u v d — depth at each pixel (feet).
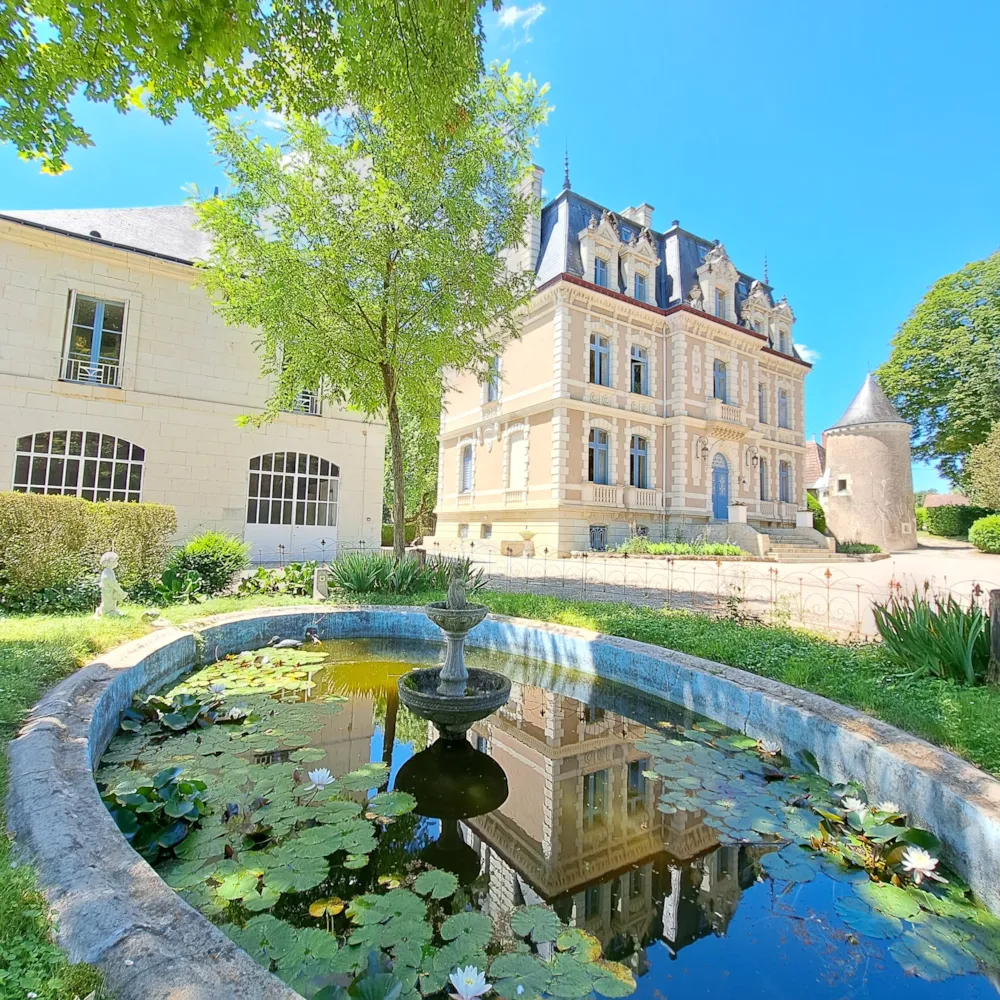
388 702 18.88
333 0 14.16
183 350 43.98
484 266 32.78
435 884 8.98
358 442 50.93
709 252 76.23
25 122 14.97
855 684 14.66
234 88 16.33
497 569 48.52
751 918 8.52
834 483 90.68
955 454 95.91
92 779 8.89
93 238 40.45
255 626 24.34
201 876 8.66
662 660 18.39
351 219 29.94
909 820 10.18
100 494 40.55
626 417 65.98
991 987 7.20
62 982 4.67
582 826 11.41
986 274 88.07
